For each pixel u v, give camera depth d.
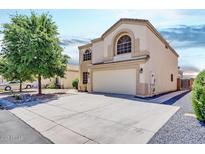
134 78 13.27
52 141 4.42
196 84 5.87
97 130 5.10
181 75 30.58
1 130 5.38
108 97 12.56
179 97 12.72
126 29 14.41
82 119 6.39
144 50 12.95
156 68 14.77
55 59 14.55
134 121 5.91
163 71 16.86
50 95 14.60
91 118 6.49
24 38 13.16
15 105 10.24
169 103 9.67
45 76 14.76
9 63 13.99
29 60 12.73
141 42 13.21
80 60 21.09
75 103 10.11
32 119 6.74
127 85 13.88
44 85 29.08
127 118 6.34
